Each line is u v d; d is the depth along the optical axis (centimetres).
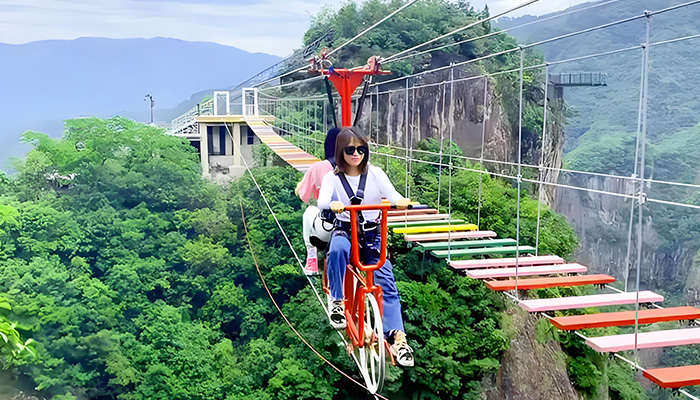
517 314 1844
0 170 3816
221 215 3797
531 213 2259
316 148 2644
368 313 441
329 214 463
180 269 3541
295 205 3750
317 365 2256
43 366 2573
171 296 3372
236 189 3966
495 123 2727
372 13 3584
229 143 4525
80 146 4062
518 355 1756
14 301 2756
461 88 2691
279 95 3981
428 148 2450
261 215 3747
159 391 2717
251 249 3253
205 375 2817
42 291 2917
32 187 3766
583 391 1659
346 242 443
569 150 3675
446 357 1755
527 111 2822
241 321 3244
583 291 1922
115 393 2750
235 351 3031
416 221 1084
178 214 3816
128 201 3878
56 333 2748
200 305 3412
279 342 2772
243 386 2677
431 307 1847
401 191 2022
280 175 3947
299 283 3278
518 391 1725
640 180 556
